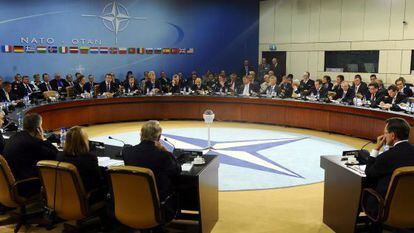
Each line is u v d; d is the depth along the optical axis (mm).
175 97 12328
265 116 11633
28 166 4469
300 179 6621
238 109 11992
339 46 14352
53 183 3951
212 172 4629
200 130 10773
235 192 5996
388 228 4273
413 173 3471
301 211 5254
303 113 10922
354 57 13969
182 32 15680
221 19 16359
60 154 4160
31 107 9000
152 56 15188
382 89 9883
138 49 14867
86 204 3977
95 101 11398
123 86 12773
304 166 7383
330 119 10367
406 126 3822
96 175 4137
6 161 4359
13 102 9312
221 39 16453
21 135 4578
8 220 4863
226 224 4805
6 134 6102
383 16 12930
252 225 4785
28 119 4605
